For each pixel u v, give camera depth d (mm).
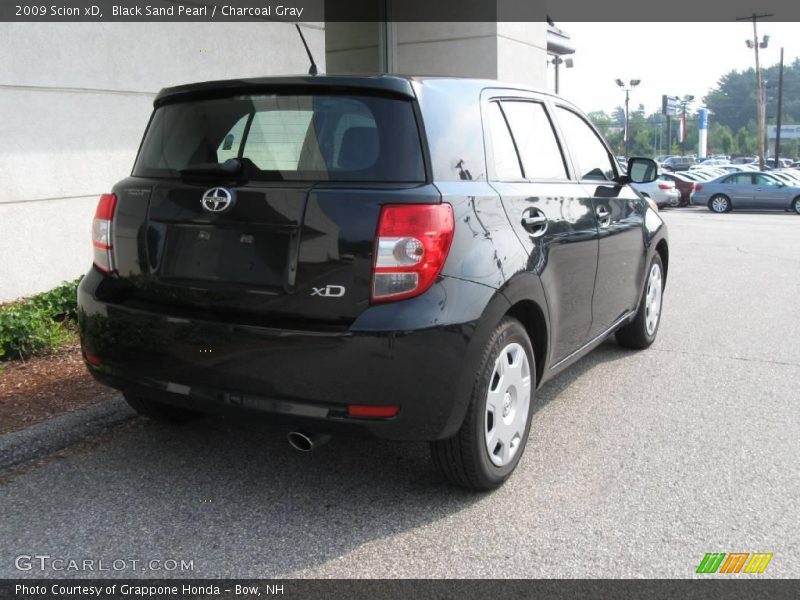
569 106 4801
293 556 3016
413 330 2943
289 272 3047
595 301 4566
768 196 25781
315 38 9641
